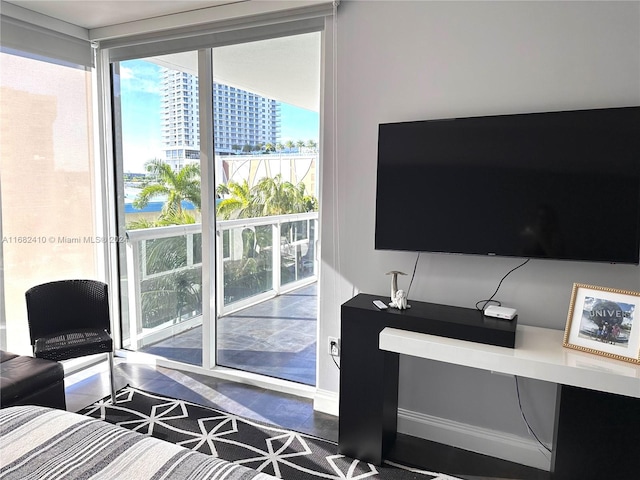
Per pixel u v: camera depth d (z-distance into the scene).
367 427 2.32
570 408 1.92
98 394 3.01
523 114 2.11
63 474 1.23
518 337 2.10
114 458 1.30
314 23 2.65
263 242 3.12
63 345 2.65
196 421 2.69
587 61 2.06
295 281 3.06
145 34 3.16
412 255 2.52
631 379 1.71
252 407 2.88
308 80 2.79
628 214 1.95
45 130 3.11
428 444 2.51
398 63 2.44
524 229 2.15
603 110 1.96
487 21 2.22
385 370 2.27
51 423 1.46
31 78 3.01
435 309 2.32
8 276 2.95
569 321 1.99
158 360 3.52
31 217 3.06
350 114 2.59
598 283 2.12
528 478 2.22
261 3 2.69
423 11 2.35
